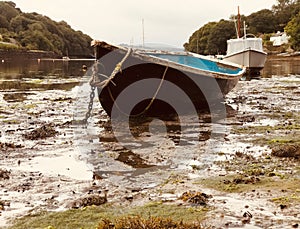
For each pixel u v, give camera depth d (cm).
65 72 4612
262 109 1620
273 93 2258
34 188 685
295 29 9512
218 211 555
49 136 1120
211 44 10206
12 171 788
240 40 4588
